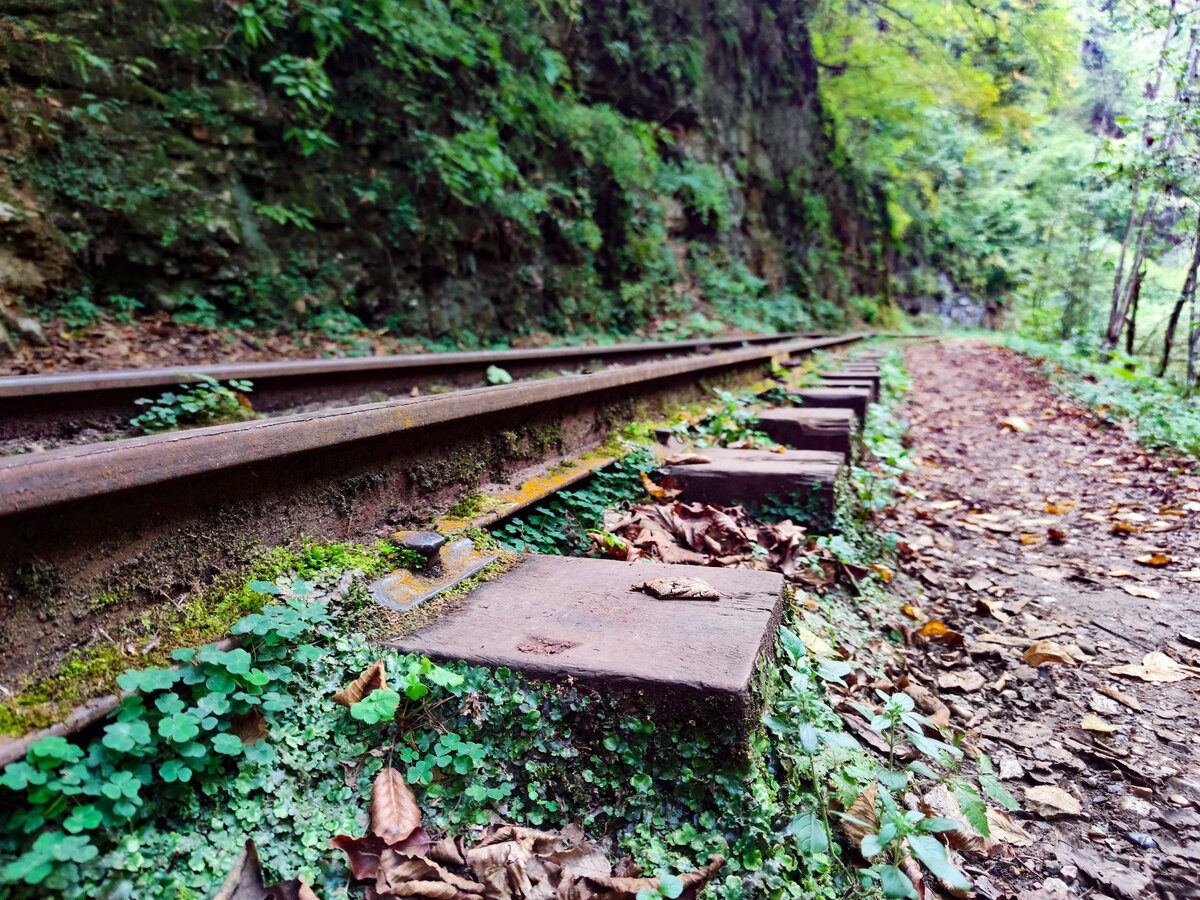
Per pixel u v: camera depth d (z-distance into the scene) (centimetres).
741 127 2097
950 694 236
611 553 250
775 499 315
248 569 158
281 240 799
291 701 131
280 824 121
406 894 117
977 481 545
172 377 373
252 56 805
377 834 123
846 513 336
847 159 2755
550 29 1345
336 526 186
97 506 128
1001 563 366
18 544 115
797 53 2373
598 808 136
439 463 228
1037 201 2228
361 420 185
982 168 3344
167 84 738
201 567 149
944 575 350
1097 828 171
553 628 162
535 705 142
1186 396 838
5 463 110
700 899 124
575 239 1215
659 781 136
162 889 104
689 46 1742
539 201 1091
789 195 2345
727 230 1945
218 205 745
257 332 740
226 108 768
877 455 470
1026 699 232
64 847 97
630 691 139
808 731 147
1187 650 260
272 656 140
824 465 327
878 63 2320
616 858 130
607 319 1269
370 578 173
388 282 890
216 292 735
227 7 783
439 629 162
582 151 1279
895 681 234
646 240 1426
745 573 199
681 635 157
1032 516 450
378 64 907
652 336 1304
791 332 1780
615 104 1570
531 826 135
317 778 130
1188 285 930
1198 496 445
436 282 957
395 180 910
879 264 2991
